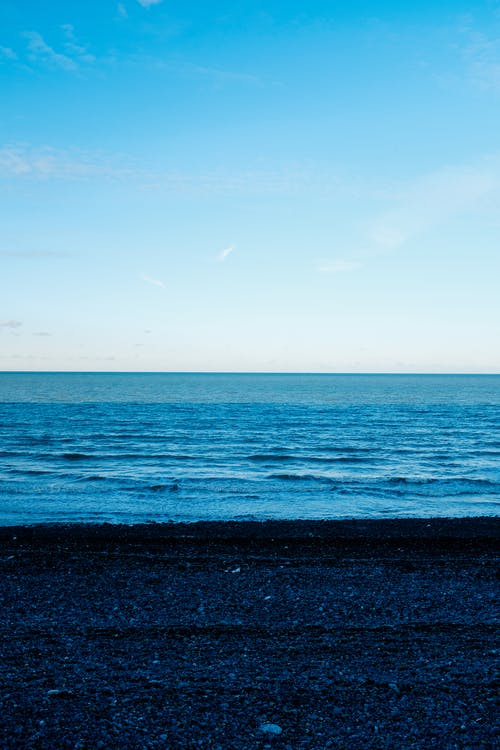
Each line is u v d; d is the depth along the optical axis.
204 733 5.14
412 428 45.03
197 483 21.66
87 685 5.99
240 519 16.56
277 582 9.98
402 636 7.53
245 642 7.27
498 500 19.55
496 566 11.12
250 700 5.73
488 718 5.45
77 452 30.06
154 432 40.28
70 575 10.23
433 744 5.02
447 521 15.65
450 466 26.77
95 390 111.38
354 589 9.64
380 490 20.91
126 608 8.57
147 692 5.86
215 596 9.20
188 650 7.00
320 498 19.50
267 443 34.75
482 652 7.01
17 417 51.00
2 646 7.04
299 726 5.28
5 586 9.57
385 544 12.87
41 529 14.11
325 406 71.25
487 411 64.81
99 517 16.45
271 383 177.88
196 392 108.50
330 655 6.88
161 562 11.11
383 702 5.73
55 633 7.51
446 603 8.96
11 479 22.02
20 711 5.42
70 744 4.90
